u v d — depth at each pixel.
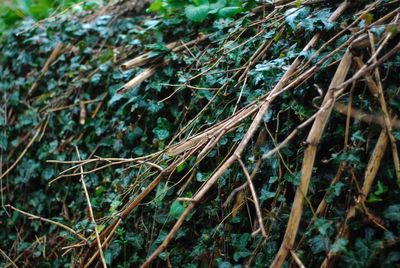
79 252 2.15
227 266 1.69
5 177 2.97
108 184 2.42
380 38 1.54
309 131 1.68
